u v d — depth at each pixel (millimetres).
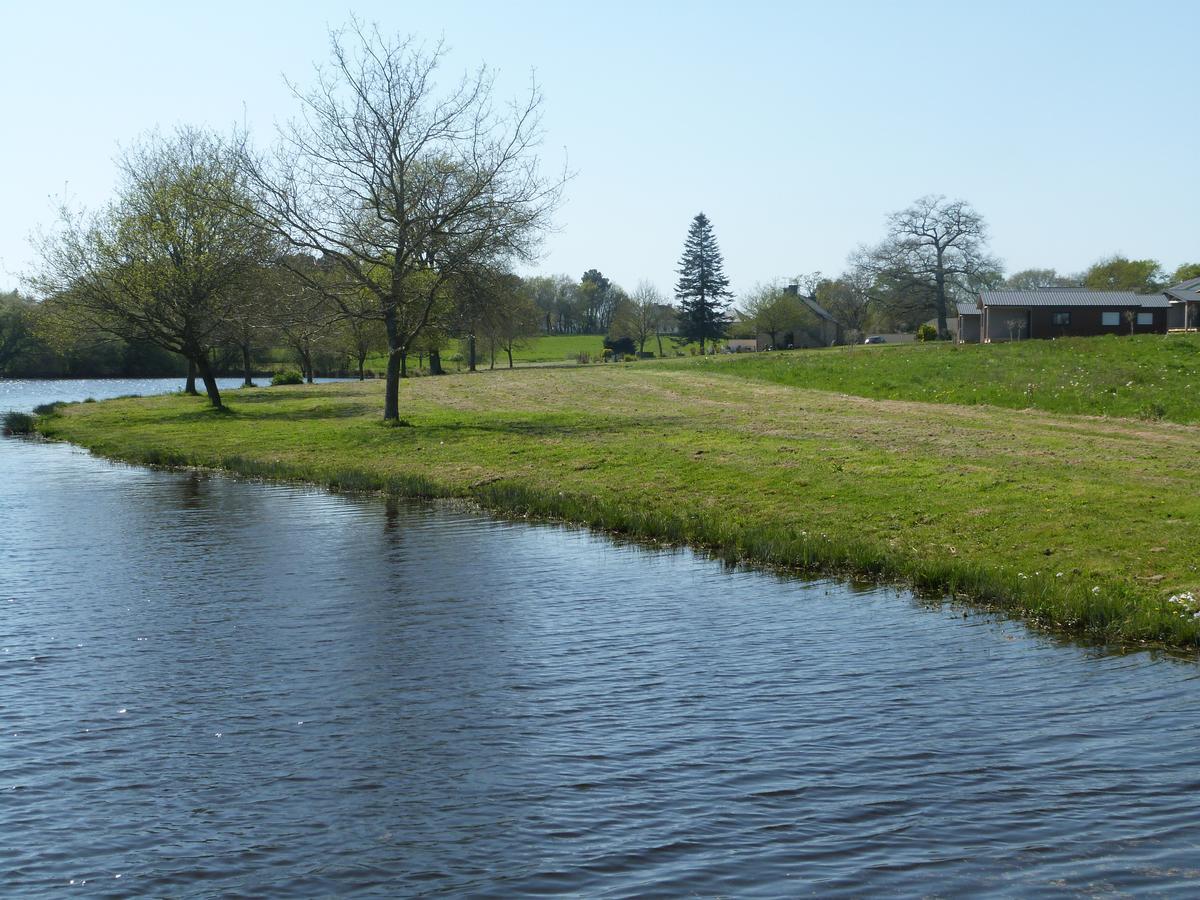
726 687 10750
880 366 49562
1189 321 76688
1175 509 16641
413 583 15688
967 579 14117
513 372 68062
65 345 52344
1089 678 10672
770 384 48594
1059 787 8203
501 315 37969
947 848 7332
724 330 120438
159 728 9859
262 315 37344
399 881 7074
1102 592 12734
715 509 20031
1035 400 35281
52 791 8531
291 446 34125
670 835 7621
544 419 37000
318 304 36156
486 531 19828
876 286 102938
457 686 10961
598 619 13500
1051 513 17000
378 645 12477
